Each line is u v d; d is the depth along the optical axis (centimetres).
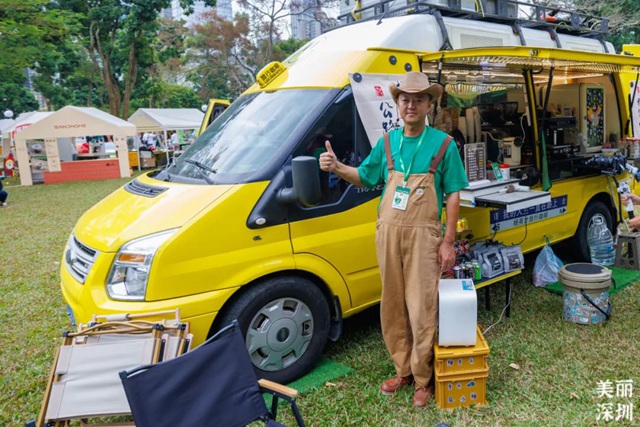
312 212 362
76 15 2023
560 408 320
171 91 4031
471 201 414
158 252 311
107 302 316
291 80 417
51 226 960
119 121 1977
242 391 252
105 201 409
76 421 327
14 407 350
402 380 345
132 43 2695
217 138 414
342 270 377
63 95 3431
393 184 315
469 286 332
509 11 550
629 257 568
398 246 314
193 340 318
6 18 1634
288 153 356
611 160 530
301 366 364
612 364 369
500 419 311
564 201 539
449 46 468
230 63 3344
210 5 2634
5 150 2228
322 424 314
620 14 1697
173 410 234
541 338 412
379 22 452
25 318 499
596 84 586
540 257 530
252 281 342
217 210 328
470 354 318
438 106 446
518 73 504
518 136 514
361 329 445
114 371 274
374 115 389
